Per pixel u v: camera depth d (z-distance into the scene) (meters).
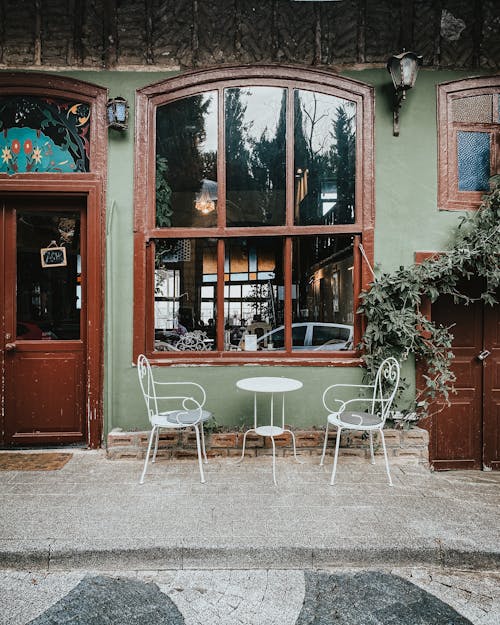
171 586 2.51
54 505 3.18
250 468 3.86
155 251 4.43
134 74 4.36
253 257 4.42
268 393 4.27
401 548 2.70
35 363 4.39
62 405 4.39
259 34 4.36
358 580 2.57
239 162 4.43
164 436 4.11
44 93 4.34
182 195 4.43
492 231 4.10
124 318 4.32
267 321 4.41
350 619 2.24
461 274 4.38
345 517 3.03
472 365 4.55
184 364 4.27
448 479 3.75
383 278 4.20
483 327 4.55
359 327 4.35
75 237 4.46
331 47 4.35
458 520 3.01
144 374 4.23
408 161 4.32
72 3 4.32
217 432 4.19
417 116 4.33
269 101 4.42
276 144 4.42
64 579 2.57
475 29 4.33
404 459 4.12
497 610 2.33
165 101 4.38
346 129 4.38
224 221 4.40
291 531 2.85
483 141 4.41
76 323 4.45
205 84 4.39
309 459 4.07
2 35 4.32
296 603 2.37
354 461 4.05
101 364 4.34
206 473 3.75
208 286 4.42
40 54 4.33
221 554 2.69
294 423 4.26
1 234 4.41
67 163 4.38
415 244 4.32
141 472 3.77
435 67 4.34
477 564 2.68
